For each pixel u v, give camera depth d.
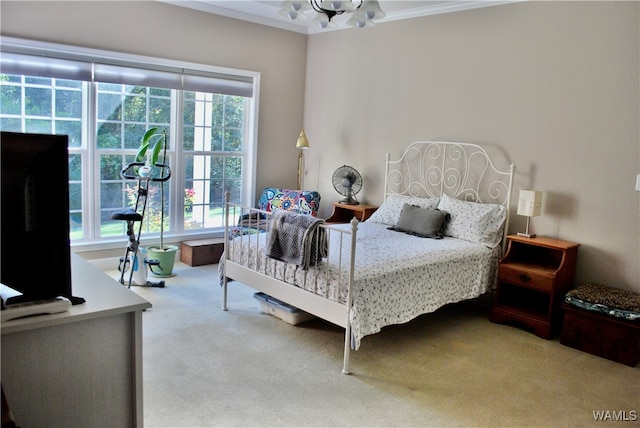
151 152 4.77
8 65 3.96
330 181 5.66
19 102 4.16
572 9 3.69
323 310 3.02
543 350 3.38
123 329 1.69
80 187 4.55
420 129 4.74
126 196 4.85
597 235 3.69
